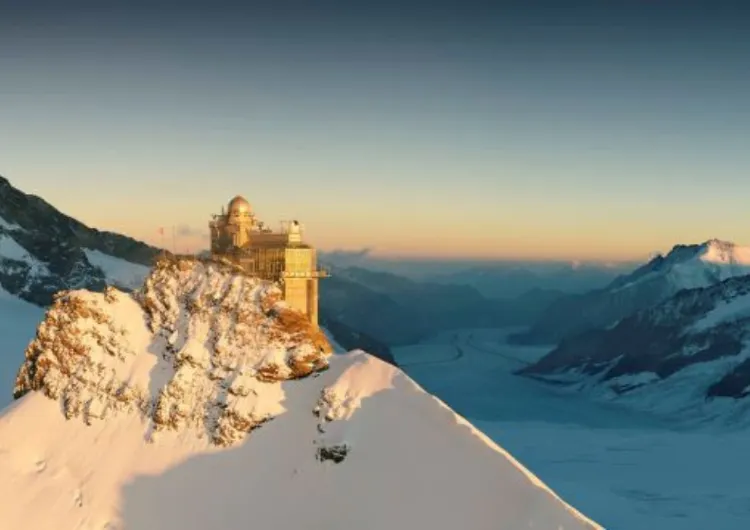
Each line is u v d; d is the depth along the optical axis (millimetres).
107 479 78000
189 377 83000
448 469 67875
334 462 72625
